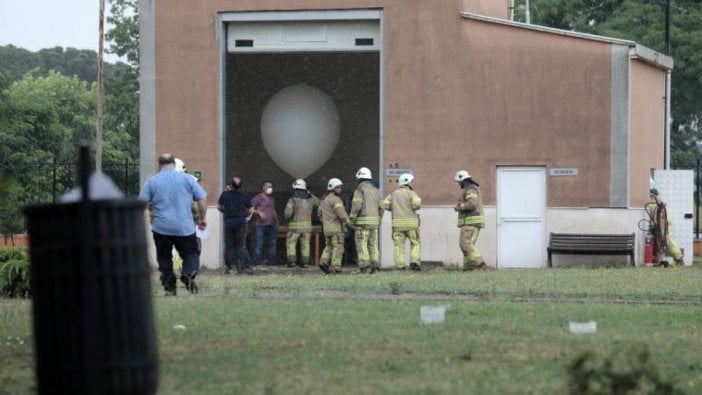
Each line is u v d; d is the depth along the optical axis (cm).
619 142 7300
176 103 7656
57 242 1728
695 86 13475
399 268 6875
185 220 4353
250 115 8844
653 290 4662
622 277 5659
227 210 6669
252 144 8875
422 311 3222
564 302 3991
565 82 7356
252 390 2031
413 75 7488
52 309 1736
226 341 2750
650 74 7738
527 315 3388
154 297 4159
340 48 7581
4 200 2102
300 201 7475
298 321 3194
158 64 7675
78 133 17312
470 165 7438
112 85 16262
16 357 2592
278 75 8762
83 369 1725
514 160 7400
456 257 7425
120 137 15938
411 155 7488
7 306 4006
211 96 7625
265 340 2762
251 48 7619
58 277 1730
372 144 8825
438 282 5166
